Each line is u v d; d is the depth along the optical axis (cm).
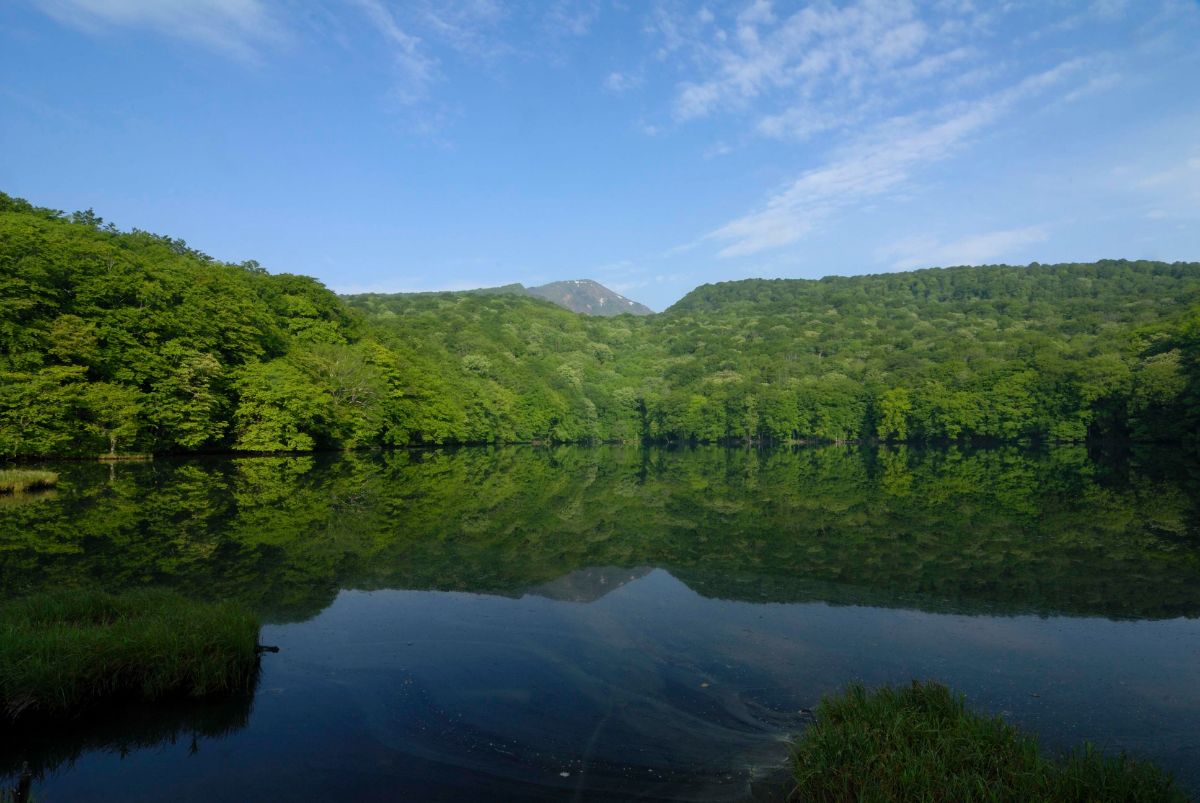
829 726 762
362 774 745
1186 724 868
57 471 3694
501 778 736
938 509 2891
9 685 859
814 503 3123
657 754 789
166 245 7125
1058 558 1886
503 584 1591
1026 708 916
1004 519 2588
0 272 3928
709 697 955
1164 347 7562
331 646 1162
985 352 10800
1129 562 1834
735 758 779
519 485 3903
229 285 5506
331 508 2688
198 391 4700
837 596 1498
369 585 1565
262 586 1531
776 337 15850
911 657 1116
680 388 12431
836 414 10538
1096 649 1158
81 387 3978
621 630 1257
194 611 1113
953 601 1466
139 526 2183
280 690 975
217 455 4994
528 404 10131
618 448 10175
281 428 5266
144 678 937
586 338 16550
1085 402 7950
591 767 761
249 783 725
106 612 1146
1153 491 3503
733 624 1302
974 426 9075
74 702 887
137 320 4497
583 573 1702
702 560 1861
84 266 4409
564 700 945
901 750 711
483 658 1111
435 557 1864
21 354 3881
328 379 5916
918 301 19538
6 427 3675
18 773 746
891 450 8831
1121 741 820
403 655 1121
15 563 1661
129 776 740
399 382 7044
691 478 4594
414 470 4625
